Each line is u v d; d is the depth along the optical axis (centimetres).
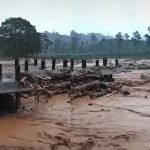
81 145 1229
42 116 1719
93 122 1594
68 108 1939
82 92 2422
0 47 6881
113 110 1902
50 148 1198
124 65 5781
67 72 2981
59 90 2475
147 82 3375
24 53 7038
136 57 11094
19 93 1789
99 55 11125
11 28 6894
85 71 3142
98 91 2531
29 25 7106
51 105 2022
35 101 2133
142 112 1856
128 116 1745
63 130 1440
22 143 1252
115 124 1563
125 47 15800
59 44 13700
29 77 2383
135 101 2223
